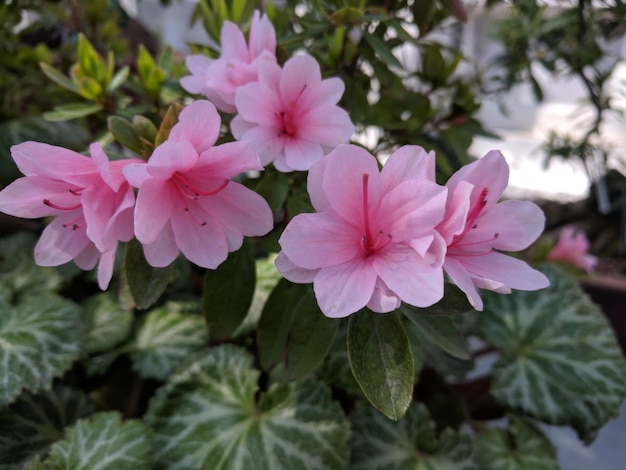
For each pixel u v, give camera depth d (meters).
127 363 0.31
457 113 0.27
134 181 0.14
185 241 0.16
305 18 0.24
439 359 0.29
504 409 0.32
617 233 0.48
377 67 0.24
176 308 0.32
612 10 0.34
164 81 0.24
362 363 0.15
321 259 0.15
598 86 0.39
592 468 0.35
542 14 0.37
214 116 0.15
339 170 0.15
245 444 0.24
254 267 0.21
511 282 0.16
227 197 0.16
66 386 0.28
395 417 0.15
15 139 0.34
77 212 0.17
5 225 0.38
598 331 0.30
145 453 0.23
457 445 0.27
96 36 0.37
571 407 0.28
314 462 0.24
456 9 0.24
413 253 0.15
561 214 0.50
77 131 0.36
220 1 0.25
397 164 0.15
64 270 0.34
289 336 0.18
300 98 0.18
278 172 0.20
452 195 0.15
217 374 0.26
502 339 0.31
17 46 0.34
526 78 0.41
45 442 0.25
